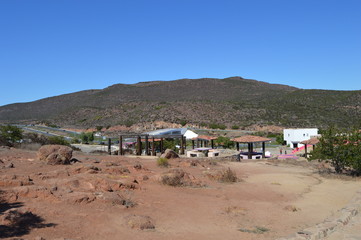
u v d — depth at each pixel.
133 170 13.86
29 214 6.62
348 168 19.78
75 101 190.38
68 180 9.38
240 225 7.70
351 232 7.31
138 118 97.00
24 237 5.62
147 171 14.15
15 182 8.58
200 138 44.94
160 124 88.62
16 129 30.70
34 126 105.75
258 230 7.36
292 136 58.69
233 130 81.56
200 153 32.78
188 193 10.87
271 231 7.32
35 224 6.30
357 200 10.47
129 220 7.03
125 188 10.05
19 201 7.46
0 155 16.55
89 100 180.12
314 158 18.81
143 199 9.30
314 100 105.81
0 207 6.94
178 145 53.22
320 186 14.22
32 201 7.55
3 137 28.75
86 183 9.48
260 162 26.27
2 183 8.44
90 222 6.84
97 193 8.63
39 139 35.28
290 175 17.64
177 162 18.81
